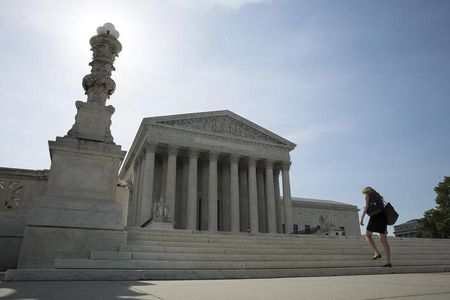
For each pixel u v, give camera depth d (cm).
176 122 5928
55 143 1184
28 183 1296
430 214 6862
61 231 1095
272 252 1505
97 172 1211
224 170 6469
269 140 6650
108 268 1000
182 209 5950
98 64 1381
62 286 632
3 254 1177
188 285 682
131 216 6169
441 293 498
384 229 1220
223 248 1485
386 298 446
